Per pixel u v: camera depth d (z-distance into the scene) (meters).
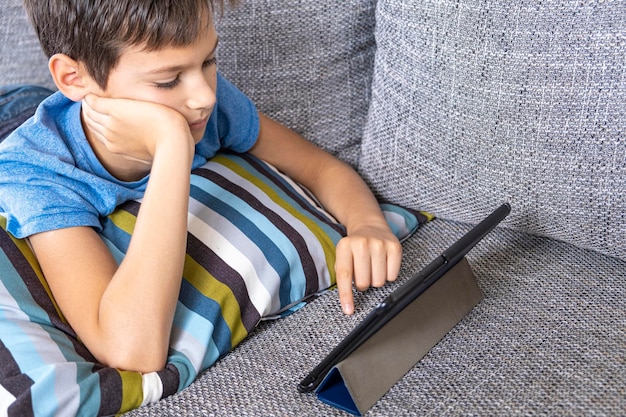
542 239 1.09
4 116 1.25
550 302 0.96
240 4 1.18
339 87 1.24
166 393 0.86
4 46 1.31
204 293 0.94
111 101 0.96
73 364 0.83
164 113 0.94
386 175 1.18
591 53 0.93
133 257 0.89
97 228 1.00
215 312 0.93
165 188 0.91
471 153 1.05
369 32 1.23
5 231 0.96
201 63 0.93
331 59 1.22
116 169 1.05
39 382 0.80
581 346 0.88
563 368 0.84
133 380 0.85
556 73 0.95
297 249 1.02
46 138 1.00
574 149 0.97
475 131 1.03
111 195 1.00
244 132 1.15
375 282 1.00
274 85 1.22
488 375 0.85
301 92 1.23
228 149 1.18
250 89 1.23
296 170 1.20
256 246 0.99
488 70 1.00
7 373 0.83
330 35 1.21
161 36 0.88
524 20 0.96
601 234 1.00
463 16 1.00
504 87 0.99
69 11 0.93
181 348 0.91
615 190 0.96
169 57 0.90
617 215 0.97
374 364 0.83
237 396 0.85
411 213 1.17
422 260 1.08
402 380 0.85
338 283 0.99
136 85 0.94
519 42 0.97
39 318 0.90
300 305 1.02
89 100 0.97
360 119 1.26
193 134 1.00
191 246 0.98
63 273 0.92
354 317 0.97
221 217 1.01
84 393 0.81
